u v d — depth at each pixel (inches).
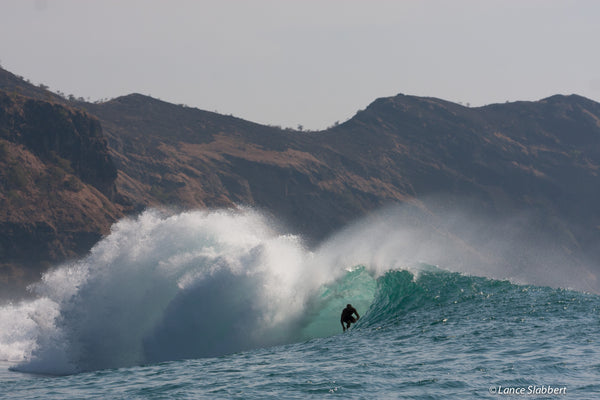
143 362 3412.9
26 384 2428.6
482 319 3002.0
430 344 2529.5
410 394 1706.4
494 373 1905.8
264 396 1770.4
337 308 3686.0
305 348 2827.3
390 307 3570.4
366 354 2440.9
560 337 2472.9
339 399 1690.5
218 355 3344.0
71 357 3479.3
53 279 4010.8
